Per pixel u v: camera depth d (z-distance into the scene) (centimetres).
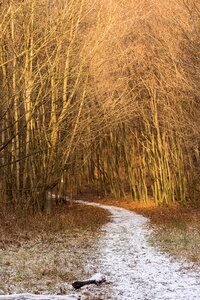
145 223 2486
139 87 3500
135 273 1129
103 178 4378
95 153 4475
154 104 3397
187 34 2867
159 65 3186
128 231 2122
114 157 4197
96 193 4584
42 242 1661
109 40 2973
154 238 1797
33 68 2602
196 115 3044
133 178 3894
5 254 1333
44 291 930
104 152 4381
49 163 2683
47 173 2678
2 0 2164
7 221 2036
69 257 1327
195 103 3059
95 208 3341
